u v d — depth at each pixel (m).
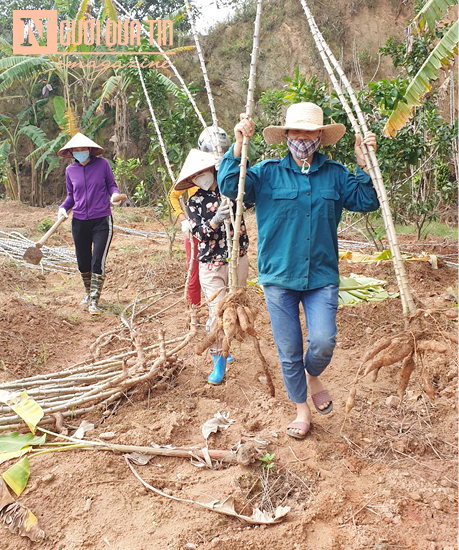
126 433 3.17
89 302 5.86
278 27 21.70
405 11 19.94
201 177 3.80
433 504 2.66
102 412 3.49
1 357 4.20
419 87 4.43
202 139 4.12
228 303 2.87
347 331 5.00
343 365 4.35
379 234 9.30
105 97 17.64
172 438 3.21
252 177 3.03
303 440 3.18
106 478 2.82
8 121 20.19
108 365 3.89
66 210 5.71
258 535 2.47
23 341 4.50
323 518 2.59
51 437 3.22
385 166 7.37
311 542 2.45
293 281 3.06
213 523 2.53
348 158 7.08
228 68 22.27
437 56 4.33
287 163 3.07
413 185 10.14
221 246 3.85
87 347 4.72
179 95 7.55
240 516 2.55
